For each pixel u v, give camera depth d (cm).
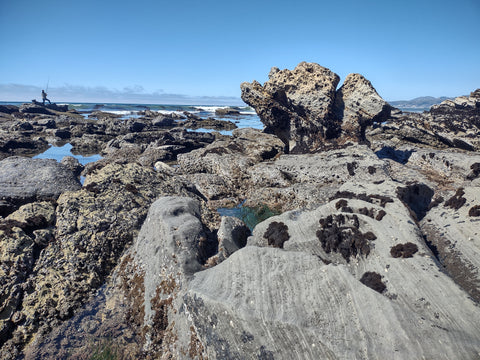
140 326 941
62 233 1223
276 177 2153
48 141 3969
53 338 907
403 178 2077
